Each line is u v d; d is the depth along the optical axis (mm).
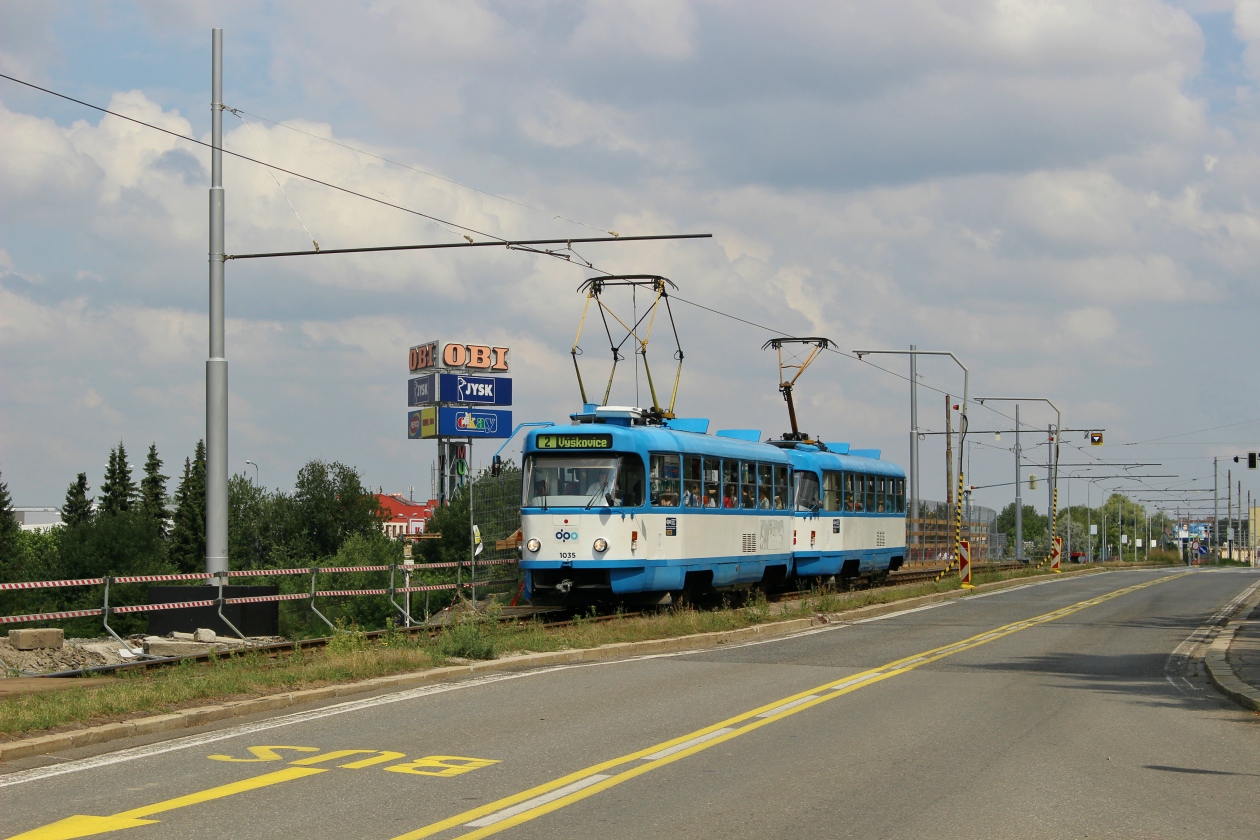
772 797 8273
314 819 7496
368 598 45250
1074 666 16688
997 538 72812
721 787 8570
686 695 13219
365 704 12367
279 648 17281
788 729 11078
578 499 23203
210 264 21797
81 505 105750
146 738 10344
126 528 72500
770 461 29734
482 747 9984
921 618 25562
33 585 16812
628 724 11211
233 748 9891
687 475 25359
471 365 87938
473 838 7102
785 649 18875
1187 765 9625
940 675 15414
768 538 29344
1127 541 153125
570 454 23594
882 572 38469
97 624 55250
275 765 9195
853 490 35469
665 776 8922
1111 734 11055
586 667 16062
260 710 11875
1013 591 37031
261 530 92125
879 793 8445
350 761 9352
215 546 21453
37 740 9695
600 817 7648
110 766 9141
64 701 11117
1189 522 154125
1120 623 24250
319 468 94000
